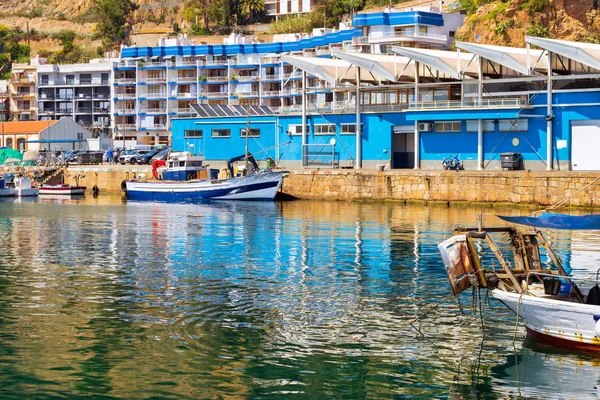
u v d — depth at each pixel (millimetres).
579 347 26062
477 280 27578
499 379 23797
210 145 98750
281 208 75500
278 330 28266
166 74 153250
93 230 57406
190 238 52438
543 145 77500
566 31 112812
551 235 54344
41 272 38906
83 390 22672
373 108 87125
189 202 85250
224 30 198125
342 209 73438
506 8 116562
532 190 71562
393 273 38625
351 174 81812
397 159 87062
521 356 25734
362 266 40656
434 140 82812
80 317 29812
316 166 90250
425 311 30891
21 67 179000
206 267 40469
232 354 25656
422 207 74812
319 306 31703
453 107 80188
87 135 150000
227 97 148500
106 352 25734
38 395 22297
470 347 26578
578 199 69438
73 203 85750
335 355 25703
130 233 55438
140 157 115000
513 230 28938
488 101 79438
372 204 78750
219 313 30547
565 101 76500
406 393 22812
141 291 34438
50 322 29125
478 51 79062
